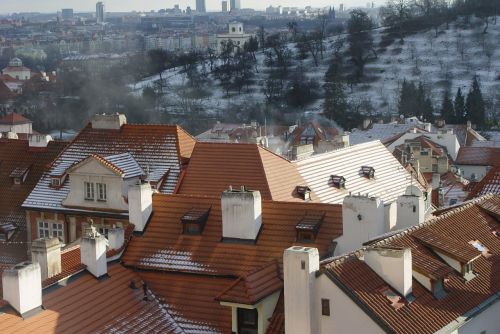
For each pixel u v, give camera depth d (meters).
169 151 82.81
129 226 59.50
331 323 43.56
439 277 46.19
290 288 44.09
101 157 80.94
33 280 46.78
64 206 83.50
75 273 52.25
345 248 55.06
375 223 54.44
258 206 56.44
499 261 52.16
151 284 55.84
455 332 45.16
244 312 50.97
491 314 49.00
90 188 81.81
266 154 77.44
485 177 77.06
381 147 93.62
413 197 60.09
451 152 165.00
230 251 55.94
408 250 45.00
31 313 46.69
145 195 59.38
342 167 84.69
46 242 54.50
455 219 54.31
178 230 58.41
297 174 78.31
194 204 59.50
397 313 43.22
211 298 54.00
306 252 43.56
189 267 55.88
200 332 52.00
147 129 85.75
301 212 57.06
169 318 53.28
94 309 50.34
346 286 43.28
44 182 87.00
